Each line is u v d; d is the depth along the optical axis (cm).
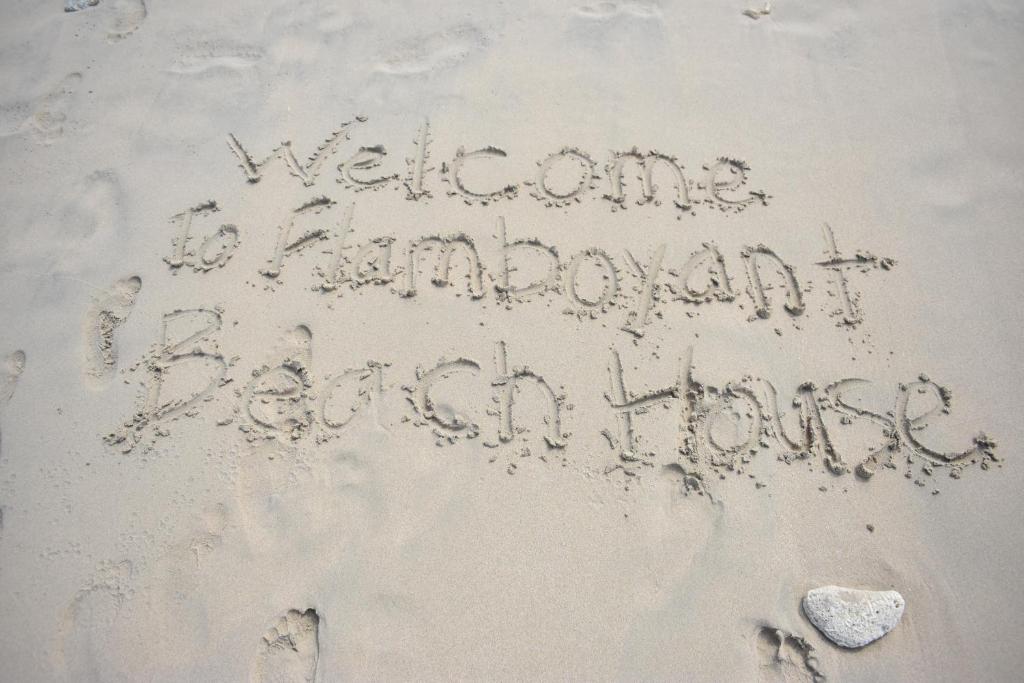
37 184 182
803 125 179
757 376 148
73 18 211
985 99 181
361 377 151
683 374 149
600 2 201
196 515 140
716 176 172
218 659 129
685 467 141
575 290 158
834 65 188
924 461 141
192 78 196
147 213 174
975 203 167
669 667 127
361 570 135
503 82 188
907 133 177
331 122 185
